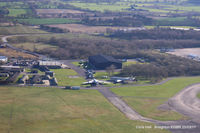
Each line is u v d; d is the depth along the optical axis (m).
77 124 198.38
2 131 182.50
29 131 185.00
